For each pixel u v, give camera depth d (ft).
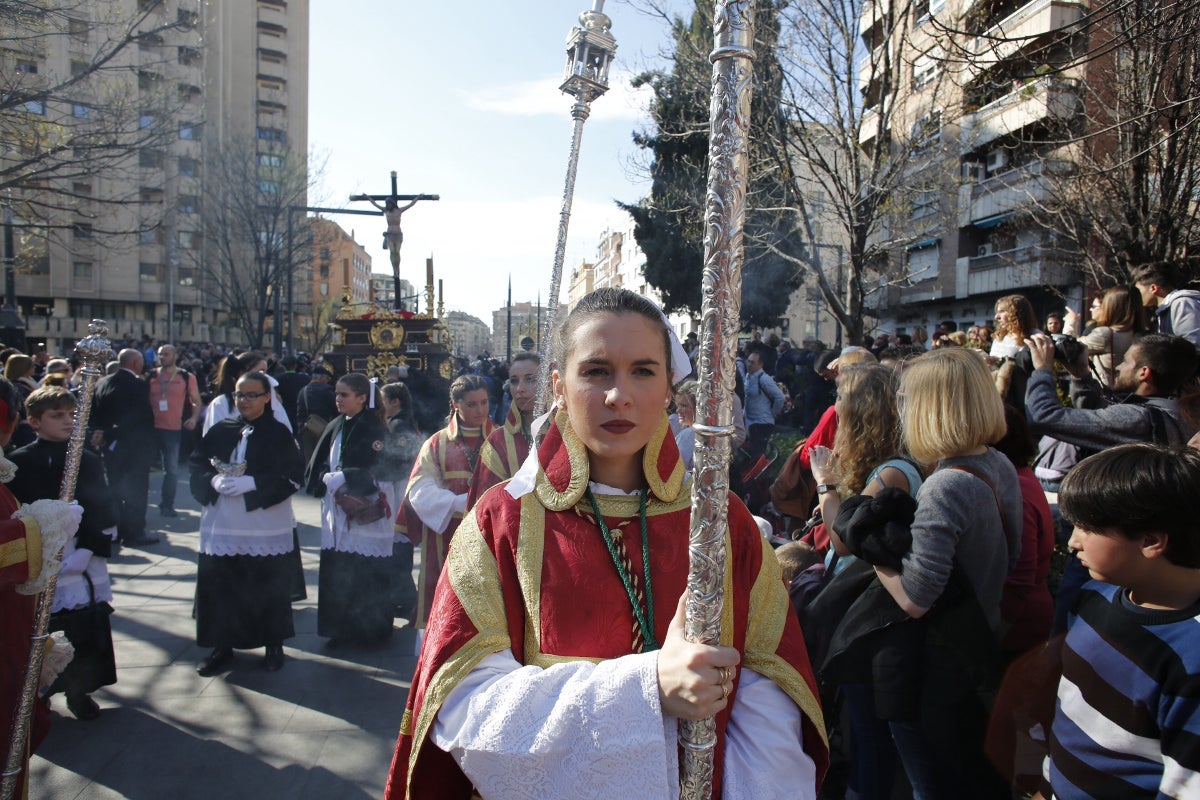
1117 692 5.44
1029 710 7.77
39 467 12.83
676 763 4.10
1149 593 5.54
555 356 5.17
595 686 4.05
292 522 15.98
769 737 4.54
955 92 34.37
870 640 7.95
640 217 75.61
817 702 4.75
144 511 24.77
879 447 9.40
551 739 3.94
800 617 9.15
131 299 140.77
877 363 9.93
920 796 7.91
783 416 44.70
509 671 4.39
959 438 7.91
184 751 12.22
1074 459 13.15
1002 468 8.14
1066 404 14.82
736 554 4.95
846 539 8.09
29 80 29.71
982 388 7.95
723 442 3.91
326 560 16.71
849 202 31.58
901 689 7.71
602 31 10.07
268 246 84.74
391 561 17.06
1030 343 11.55
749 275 69.62
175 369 29.32
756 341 47.32
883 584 7.98
